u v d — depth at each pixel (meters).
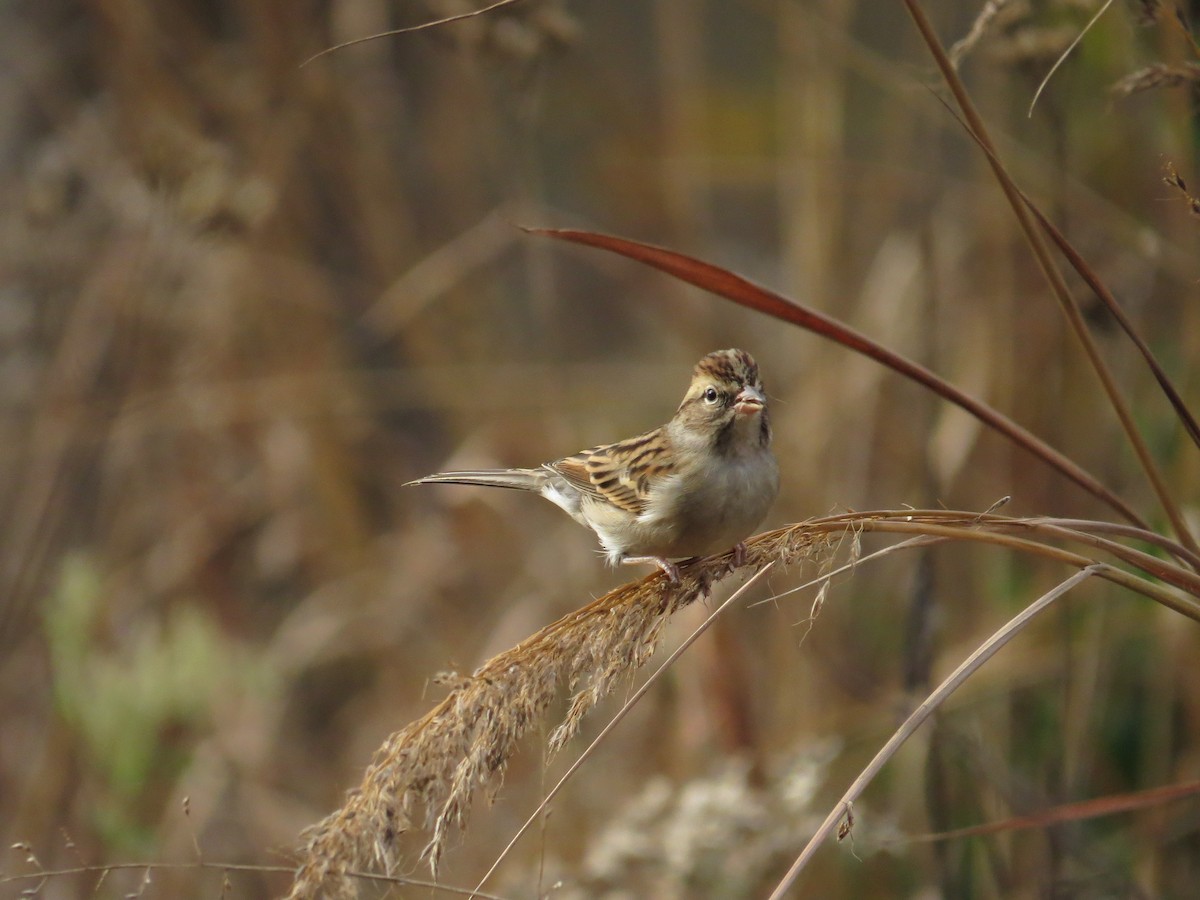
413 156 15.23
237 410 13.12
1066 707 8.82
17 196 13.83
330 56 13.48
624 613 5.34
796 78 11.88
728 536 7.89
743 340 13.77
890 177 11.77
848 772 10.20
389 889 4.95
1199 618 4.96
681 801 9.12
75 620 10.58
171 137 11.09
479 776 4.97
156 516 13.46
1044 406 10.88
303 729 12.73
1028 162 10.05
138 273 12.23
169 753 10.91
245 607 13.45
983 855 9.17
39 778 10.63
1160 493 5.63
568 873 9.23
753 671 11.31
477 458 13.35
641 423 13.40
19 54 14.38
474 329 14.50
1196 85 5.68
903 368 5.63
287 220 13.70
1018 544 4.97
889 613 11.08
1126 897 8.74
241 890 10.64
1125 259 10.78
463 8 10.19
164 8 13.69
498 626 12.49
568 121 14.83
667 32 12.64
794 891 9.04
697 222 12.93
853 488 11.50
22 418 13.05
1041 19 8.00
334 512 13.34
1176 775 9.40
